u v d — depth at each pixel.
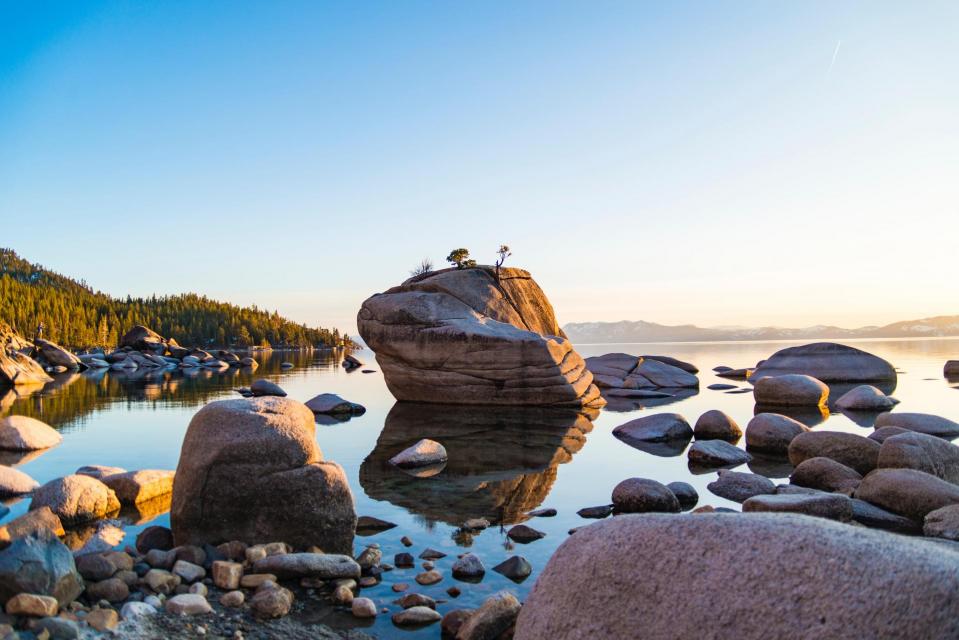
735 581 3.34
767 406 23.12
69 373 48.69
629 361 33.75
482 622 5.32
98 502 8.88
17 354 36.88
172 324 125.12
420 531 8.37
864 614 2.99
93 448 14.14
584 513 9.20
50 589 5.36
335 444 15.18
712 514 3.81
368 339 24.75
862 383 31.56
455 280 26.34
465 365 23.42
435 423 18.91
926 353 65.06
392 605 6.00
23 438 13.98
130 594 5.89
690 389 30.91
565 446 14.97
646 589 3.60
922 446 10.48
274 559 6.52
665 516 3.91
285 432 7.61
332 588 6.34
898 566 3.09
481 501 9.92
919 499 8.73
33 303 102.75
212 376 43.91
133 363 57.62
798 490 9.77
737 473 10.73
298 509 7.39
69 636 4.82
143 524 8.49
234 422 7.56
